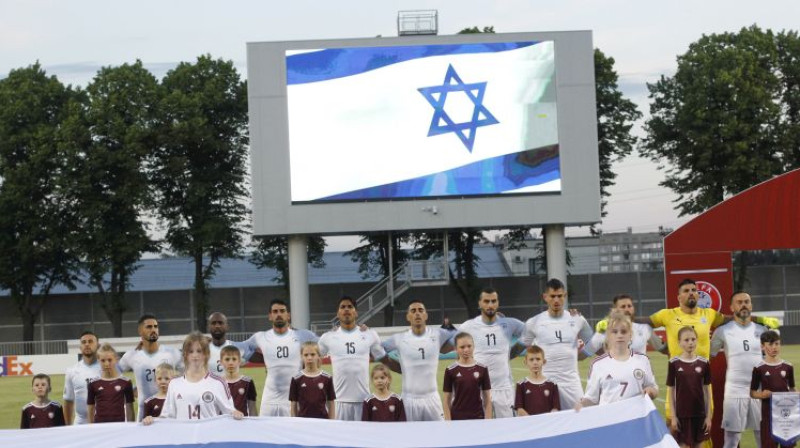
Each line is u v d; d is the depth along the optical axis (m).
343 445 11.36
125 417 14.05
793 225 16.39
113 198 50.19
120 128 50.28
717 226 16.48
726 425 14.89
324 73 44.09
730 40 54.94
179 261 65.25
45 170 50.69
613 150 55.06
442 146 44.03
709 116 52.28
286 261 54.28
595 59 54.47
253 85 44.62
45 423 14.20
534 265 58.09
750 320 14.95
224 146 52.12
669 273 16.58
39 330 53.44
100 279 51.22
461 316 53.00
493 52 44.28
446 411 13.91
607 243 68.19
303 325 45.34
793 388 14.12
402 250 53.88
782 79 55.16
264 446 11.30
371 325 52.62
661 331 22.19
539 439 11.38
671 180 54.59
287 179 44.50
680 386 13.76
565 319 15.04
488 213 44.22
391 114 43.97
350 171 44.09
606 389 12.23
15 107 51.56
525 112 44.34
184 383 11.70
